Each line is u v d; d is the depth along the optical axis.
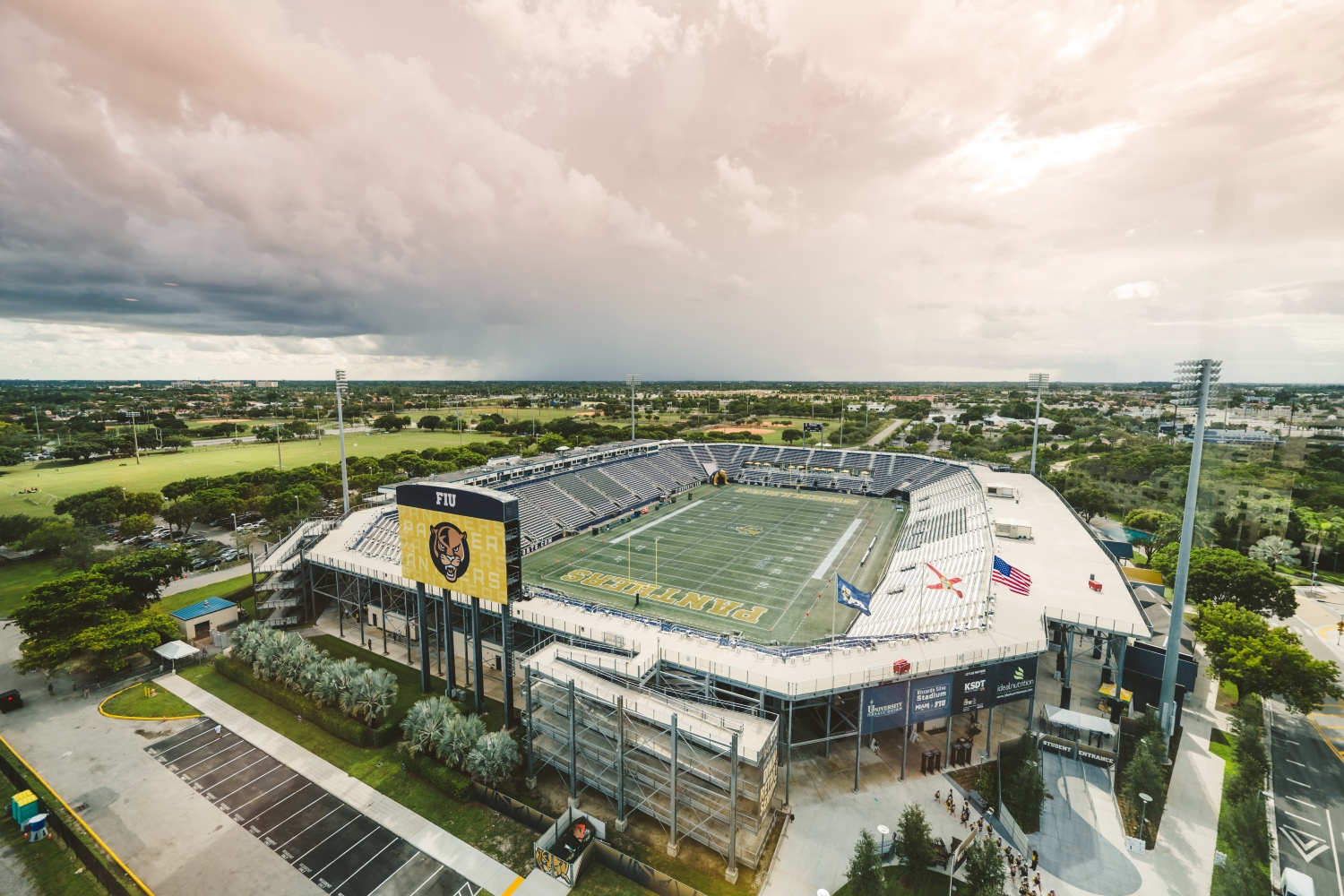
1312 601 75.69
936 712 45.44
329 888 36.19
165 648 62.06
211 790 44.59
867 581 87.00
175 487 126.56
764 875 37.22
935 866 37.62
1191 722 52.59
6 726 52.56
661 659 49.38
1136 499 114.75
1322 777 45.47
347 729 50.53
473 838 40.47
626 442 177.12
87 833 40.19
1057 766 46.81
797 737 51.16
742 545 104.19
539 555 97.81
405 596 67.56
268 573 72.75
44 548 95.25
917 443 194.62
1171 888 35.62
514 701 55.97
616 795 42.47
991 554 73.25
